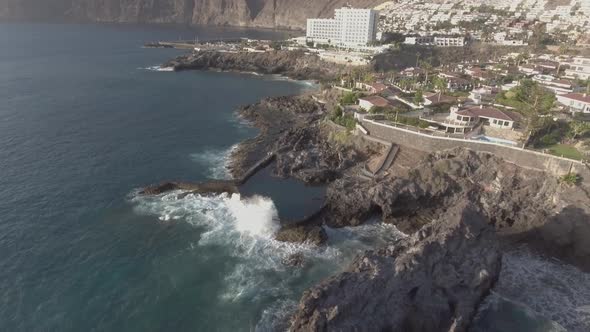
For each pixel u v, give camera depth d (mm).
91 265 56875
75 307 49844
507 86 124375
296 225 66688
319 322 41188
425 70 157375
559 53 195000
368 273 46688
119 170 86062
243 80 192000
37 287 52656
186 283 54062
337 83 153625
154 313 49406
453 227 52656
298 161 87938
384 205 69562
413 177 75188
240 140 107625
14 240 61312
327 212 71938
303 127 109500
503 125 87312
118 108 131875
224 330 47344
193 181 81812
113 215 68812
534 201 69250
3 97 137125
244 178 82062
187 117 126062
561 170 69812
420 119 93375
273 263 58188
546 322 48906
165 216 68625
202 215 69188
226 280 54719
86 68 199250
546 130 84438
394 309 44344
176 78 188625
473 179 74688
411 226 68375
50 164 87250
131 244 61469
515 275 57250
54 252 59188
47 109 126312
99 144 99875
